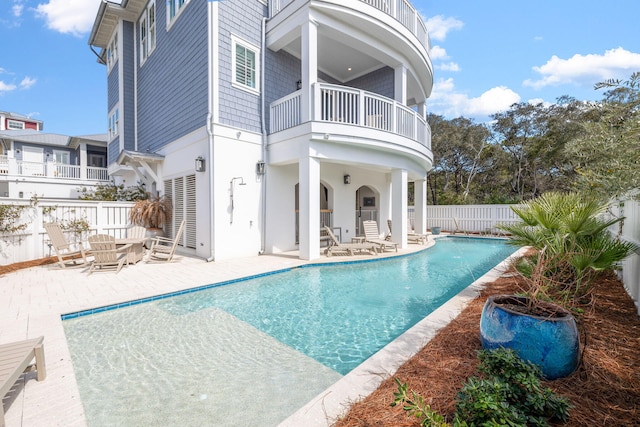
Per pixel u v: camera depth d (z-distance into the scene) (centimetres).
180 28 960
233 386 283
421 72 1195
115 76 1496
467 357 279
